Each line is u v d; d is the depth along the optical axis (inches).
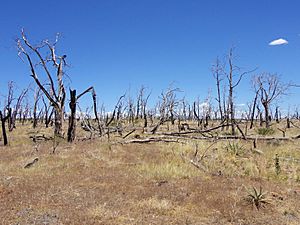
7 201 424.5
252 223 381.7
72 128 1069.8
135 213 391.9
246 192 491.5
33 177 561.6
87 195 459.5
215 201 449.1
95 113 1249.4
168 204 426.3
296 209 435.2
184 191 497.7
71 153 792.3
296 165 691.4
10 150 911.0
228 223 378.9
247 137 1054.4
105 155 764.6
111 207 408.5
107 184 524.7
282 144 971.3
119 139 1101.1
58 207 405.4
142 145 958.4
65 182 527.2
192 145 882.1
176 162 701.3
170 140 1023.0
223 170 658.8
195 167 673.6
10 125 1696.6
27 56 1139.3
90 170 624.1
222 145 876.0
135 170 629.6
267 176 616.7
